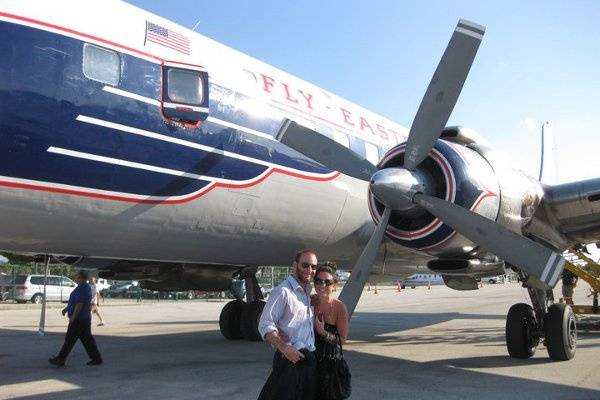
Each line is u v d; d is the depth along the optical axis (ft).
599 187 25.11
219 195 21.75
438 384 20.08
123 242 20.65
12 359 26.71
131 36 19.83
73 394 18.80
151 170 19.44
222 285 32.86
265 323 10.93
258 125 23.39
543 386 19.67
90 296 24.98
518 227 23.18
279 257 27.61
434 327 43.88
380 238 20.76
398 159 22.71
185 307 76.69
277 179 23.89
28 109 16.49
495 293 118.21
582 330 39.73
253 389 19.43
